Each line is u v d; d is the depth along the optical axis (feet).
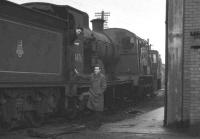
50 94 43.39
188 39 35.83
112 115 53.01
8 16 35.63
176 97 36.70
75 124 42.65
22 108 38.63
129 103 71.87
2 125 36.76
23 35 37.99
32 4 47.24
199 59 35.32
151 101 82.69
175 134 34.32
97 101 42.09
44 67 41.70
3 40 34.99
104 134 34.63
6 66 35.37
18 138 32.60
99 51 58.85
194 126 35.01
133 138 32.42
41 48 41.19
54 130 37.27
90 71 53.88
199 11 35.53
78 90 48.62
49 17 42.57
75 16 48.73
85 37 52.80
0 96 35.45
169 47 37.29
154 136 33.35
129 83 69.51
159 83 109.81
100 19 67.82
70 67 46.44
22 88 38.37
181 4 36.22
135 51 72.90
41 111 41.78
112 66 67.00
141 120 45.70
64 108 45.42
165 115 38.52
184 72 36.01
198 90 35.27
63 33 46.14
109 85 58.34
